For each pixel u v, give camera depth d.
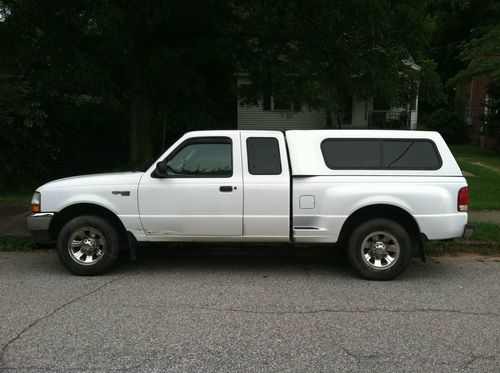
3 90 10.62
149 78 15.93
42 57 11.58
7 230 8.61
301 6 9.80
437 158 6.42
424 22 11.43
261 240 6.43
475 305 5.37
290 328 4.66
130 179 6.40
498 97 23.56
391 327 4.70
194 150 6.44
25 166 13.13
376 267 6.33
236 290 5.88
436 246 7.84
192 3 10.00
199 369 3.82
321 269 6.93
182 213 6.36
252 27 11.67
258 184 6.31
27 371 3.77
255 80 11.96
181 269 6.87
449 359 4.00
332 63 10.73
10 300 5.44
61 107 14.73
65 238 6.41
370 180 6.31
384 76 11.12
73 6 10.60
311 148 6.39
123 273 6.62
